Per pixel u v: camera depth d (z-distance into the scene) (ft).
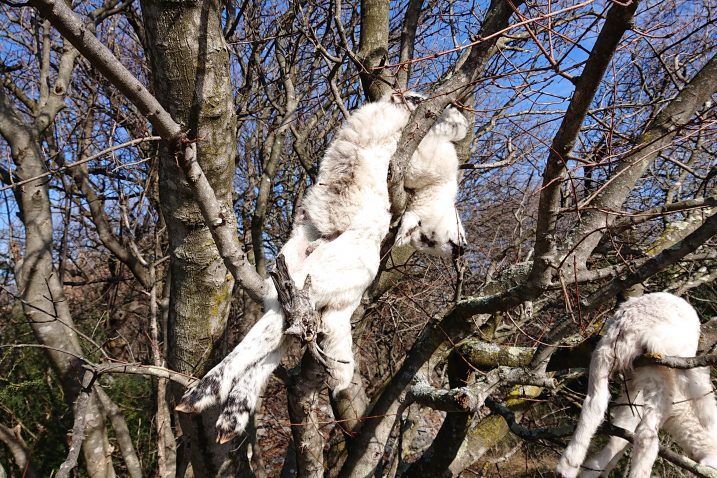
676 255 9.80
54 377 23.16
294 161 26.37
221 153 10.00
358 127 11.35
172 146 7.70
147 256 25.48
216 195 10.41
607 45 6.51
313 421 11.68
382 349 24.63
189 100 9.48
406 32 14.92
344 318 9.90
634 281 10.34
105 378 23.85
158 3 8.93
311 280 9.39
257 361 8.86
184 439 13.00
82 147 22.89
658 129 11.23
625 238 16.03
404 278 18.76
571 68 7.64
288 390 11.51
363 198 10.78
